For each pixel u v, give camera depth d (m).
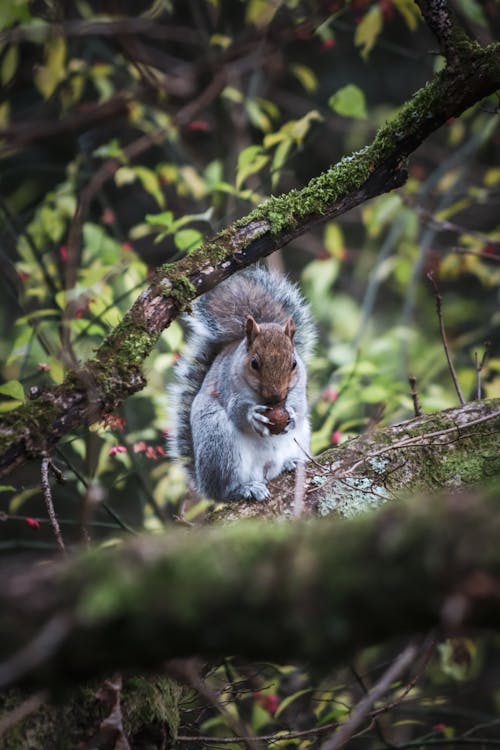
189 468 9.73
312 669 4.11
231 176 11.87
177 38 11.72
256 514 7.21
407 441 6.65
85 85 13.70
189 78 10.55
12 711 5.22
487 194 12.96
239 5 15.01
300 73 12.41
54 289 10.37
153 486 11.70
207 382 9.34
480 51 6.86
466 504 3.48
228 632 3.53
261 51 11.09
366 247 16.31
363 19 10.58
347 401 9.83
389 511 3.55
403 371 11.92
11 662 3.45
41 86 10.38
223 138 13.42
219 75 10.22
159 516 10.06
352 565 3.46
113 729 5.25
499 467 7.25
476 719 9.62
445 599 3.36
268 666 8.30
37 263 10.65
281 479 7.46
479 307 15.48
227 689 7.62
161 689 5.91
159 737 5.76
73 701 5.39
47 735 5.27
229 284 9.97
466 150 12.98
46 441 5.89
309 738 7.97
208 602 3.51
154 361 10.00
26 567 3.85
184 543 3.70
